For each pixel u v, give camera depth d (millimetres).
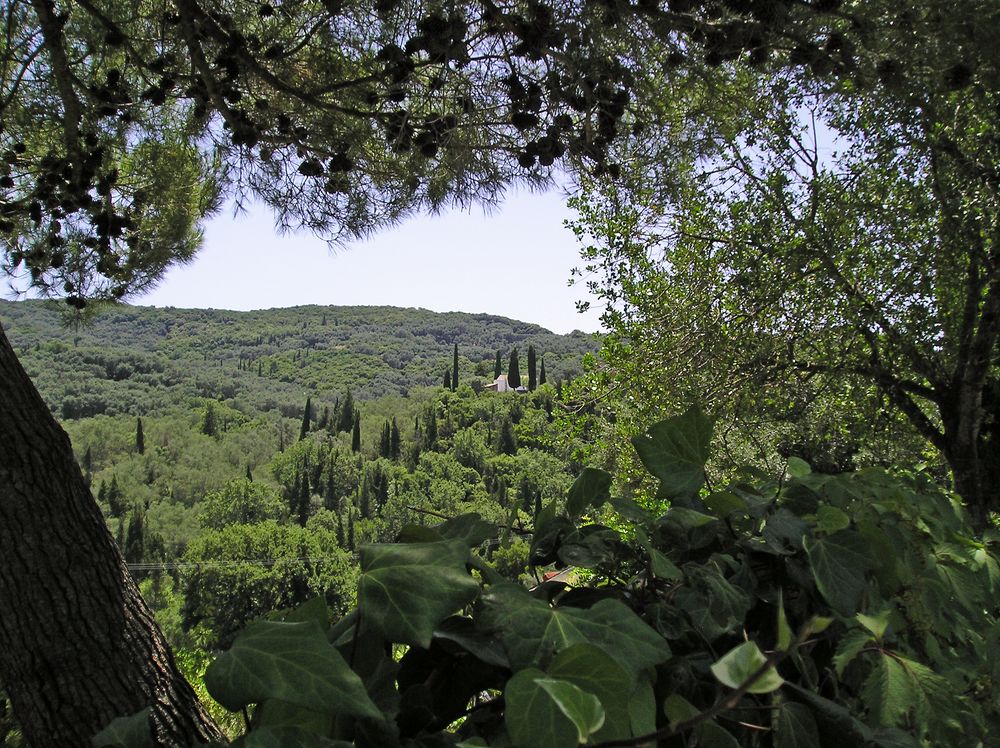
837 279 5668
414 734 701
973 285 5387
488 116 2457
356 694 576
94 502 1804
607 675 606
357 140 2953
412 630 664
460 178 2844
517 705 564
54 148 3441
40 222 3354
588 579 1078
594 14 1969
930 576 1073
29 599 1616
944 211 4930
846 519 970
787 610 975
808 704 798
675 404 6348
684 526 1035
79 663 1634
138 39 2730
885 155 5324
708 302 6426
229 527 46125
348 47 2633
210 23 2488
